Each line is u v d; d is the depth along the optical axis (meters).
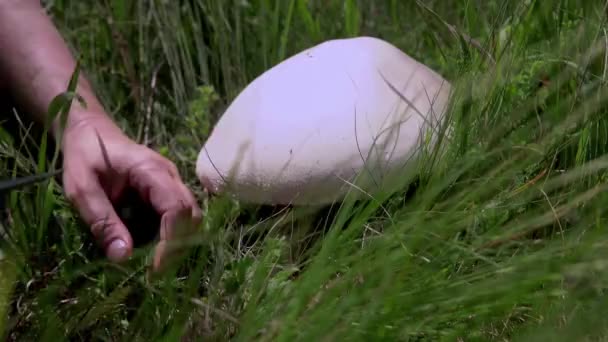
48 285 1.16
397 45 1.89
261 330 1.11
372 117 1.36
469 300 1.05
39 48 1.42
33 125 1.45
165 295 1.14
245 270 1.24
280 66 1.51
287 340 1.01
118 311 1.16
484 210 1.26
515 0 1.64
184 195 1.26
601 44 1.41
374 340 1.02
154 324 1.12
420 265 1.17
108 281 1.19
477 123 1.38
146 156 1.27
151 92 1.85
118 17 1.93
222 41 1.86
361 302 1.06
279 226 1.38
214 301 1.18
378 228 1.33
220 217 1.25
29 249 1.20
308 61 1.47
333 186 1.35
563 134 1.34
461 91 1.39
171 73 1.84
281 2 1.95
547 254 1.09
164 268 1.14
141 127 1.80
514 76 1.50
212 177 1.44
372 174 1.33
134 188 1.27
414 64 1.51
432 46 1.83
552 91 1.42
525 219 1.27
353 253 1.27
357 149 1.34
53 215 1.27
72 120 1.32
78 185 1.20
